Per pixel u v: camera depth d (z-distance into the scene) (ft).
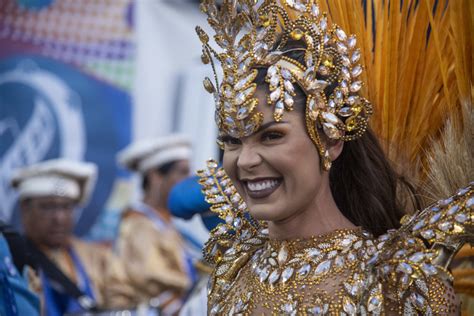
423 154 9.27
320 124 8.08
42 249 21.63
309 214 8.23
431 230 7.68
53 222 21.61
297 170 7.93
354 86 8.26
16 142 22.50
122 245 21.93
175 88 22.12
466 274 8.71
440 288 7.75
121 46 22.33
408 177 9.10
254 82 7.95
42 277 15.56
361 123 8.29
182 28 22.15
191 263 21.71
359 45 9.27
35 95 22.48
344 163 8.61
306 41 8.09
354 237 8.16
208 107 21.86
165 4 22.18
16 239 12.19
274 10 8.11
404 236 7.84
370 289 7.65
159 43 22.18
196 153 22.03
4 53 22.50
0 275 11.27
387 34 9.36
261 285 8.26
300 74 8.00
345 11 9.31
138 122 22.33
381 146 8.94
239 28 8.14
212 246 9.36
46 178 21.72
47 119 22.44
